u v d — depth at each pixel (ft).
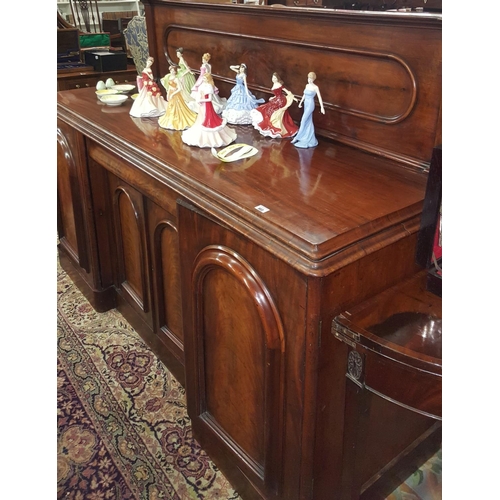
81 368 5.98
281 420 3.45
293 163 4.06
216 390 4.27
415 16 3.57
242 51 5.34
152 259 5.33
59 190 7.00
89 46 11.16
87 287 7.12
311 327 2.92
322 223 3.03
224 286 3.67
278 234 2.96
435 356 2.61
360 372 2.92
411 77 3.76
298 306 2.95
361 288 3.06
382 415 3.74
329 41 4.33
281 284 3.06
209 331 4.07
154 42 6.75
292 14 4.52
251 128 5.05
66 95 6.60
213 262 3.55
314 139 4.45
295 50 4.69
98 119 5.46
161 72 6.82
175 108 5.08
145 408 5.39
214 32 5.59
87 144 5.84
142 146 4.53
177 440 4.99
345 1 5.02
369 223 3.04
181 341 5.41
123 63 10.21
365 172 3.88
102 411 5.36
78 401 5.49
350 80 4.28
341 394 3.27
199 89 4.51
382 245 2.99
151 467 4.71
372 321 2.92
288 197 3.39
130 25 8.89
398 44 3.80
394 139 4.07
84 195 6.13
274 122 4.66
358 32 4.06
